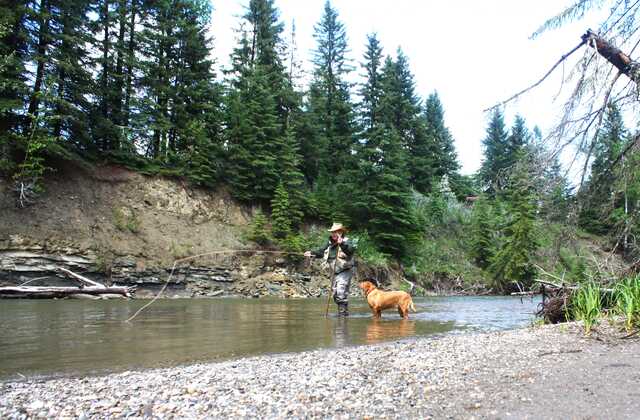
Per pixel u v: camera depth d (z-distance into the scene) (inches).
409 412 118.3
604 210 285.7
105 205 840.3
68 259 709.9
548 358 190.9
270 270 948.0
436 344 238.8
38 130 759.7
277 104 1405.0
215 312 440.1
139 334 274.1
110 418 118.1
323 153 1446.9
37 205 749.9
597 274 306.5
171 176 985.5
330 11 1738.4
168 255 831.1
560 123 277.9
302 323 348.2
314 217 1218.0
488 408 119.6
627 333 246.5
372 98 1480.1
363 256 1108.5
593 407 117.8
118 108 954.1
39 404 129.0
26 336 260.5
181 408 125.0
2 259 660.1
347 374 165.6
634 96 259.6
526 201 314.8
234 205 1060.5
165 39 1019.3
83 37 837.8
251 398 134.2
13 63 729.0
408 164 1718.8
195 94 1064.8
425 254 1328.7
